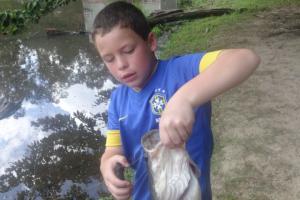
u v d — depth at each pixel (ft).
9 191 19.19
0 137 24.63
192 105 3.85
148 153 4.01
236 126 16.24
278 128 15.64
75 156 21.13
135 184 5.74
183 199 3.90
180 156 3.92
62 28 47.60
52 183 19.25
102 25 4.70
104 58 4.85
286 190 12.25
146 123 5.34
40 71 36.78
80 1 56.90
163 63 5.32
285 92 18.66
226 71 3.98
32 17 26.94
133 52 4.75
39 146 22.95
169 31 36.65
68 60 39.01
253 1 40.57
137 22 4.78
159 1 45.29
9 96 31.48
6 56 41.60
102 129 23.80
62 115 26.78
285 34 28.22
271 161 13.67
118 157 4.82
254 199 12.09
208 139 5.49
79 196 17.70
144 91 5.30
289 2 37.55
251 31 30.07
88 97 29.37
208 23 34.65
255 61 4.11
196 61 5.03
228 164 13.87
